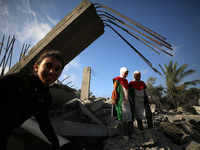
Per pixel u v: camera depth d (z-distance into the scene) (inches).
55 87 138.6
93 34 173.9
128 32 129.7
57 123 84.0
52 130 44.0
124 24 130.5
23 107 27.6
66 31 148.1
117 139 123.6
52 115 134.0
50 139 43.9
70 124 93.4
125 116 125.4
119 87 135.5
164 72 557.9
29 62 147.9
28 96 28.0
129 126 127.3
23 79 27.1
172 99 529.0
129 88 143.0
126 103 130.3
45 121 42.1
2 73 165.0
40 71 32.0
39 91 31.6
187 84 508.1
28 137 74.7
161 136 122.5
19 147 68.9
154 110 209.6
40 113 39.7
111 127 150.9
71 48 174.4
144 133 119.4
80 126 101.6
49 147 81.8
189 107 490.6
